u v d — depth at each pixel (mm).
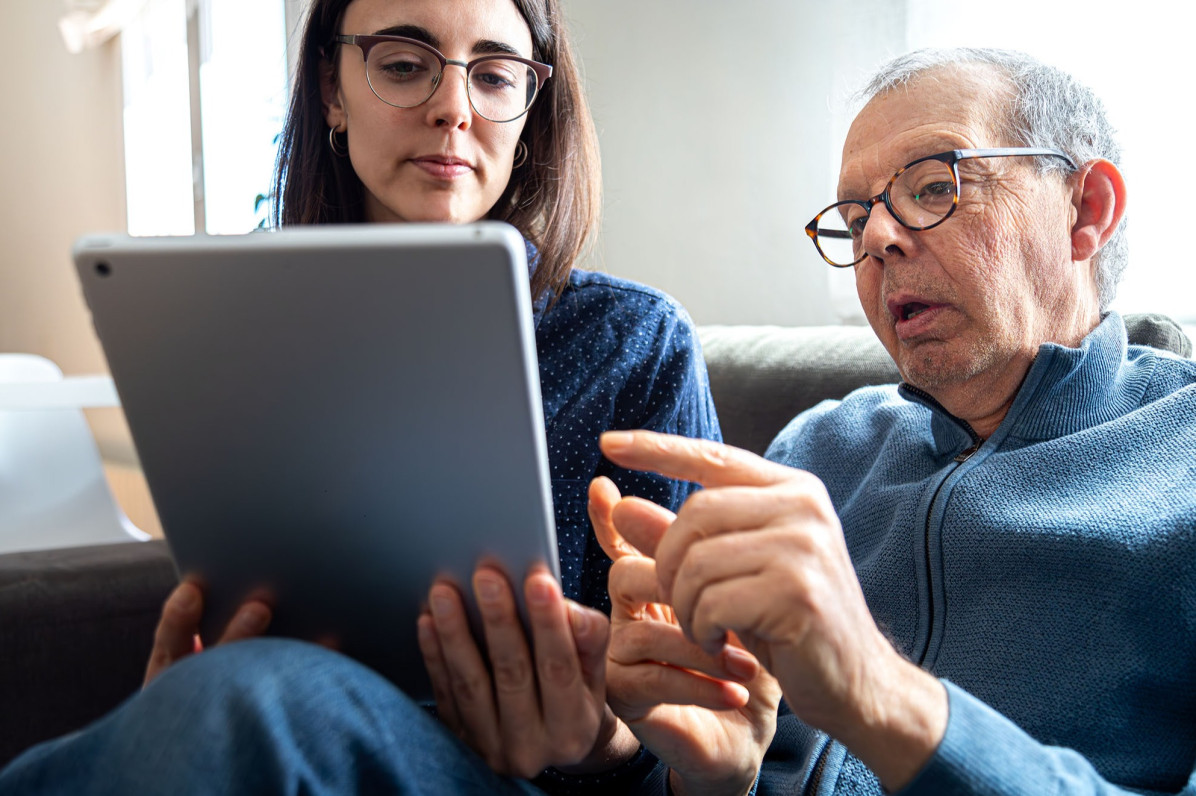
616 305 1215
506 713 708
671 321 1216
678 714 796
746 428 1455
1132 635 839
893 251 934
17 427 2209
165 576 1220
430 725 658
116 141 4301
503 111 1138
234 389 599
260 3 3242
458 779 660
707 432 1228
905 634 986
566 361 1178
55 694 1155
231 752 553
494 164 1151
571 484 1119
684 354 1201
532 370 587
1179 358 980
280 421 609
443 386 586
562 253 1218
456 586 683
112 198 4344
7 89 5324
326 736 584
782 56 2207
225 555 686
